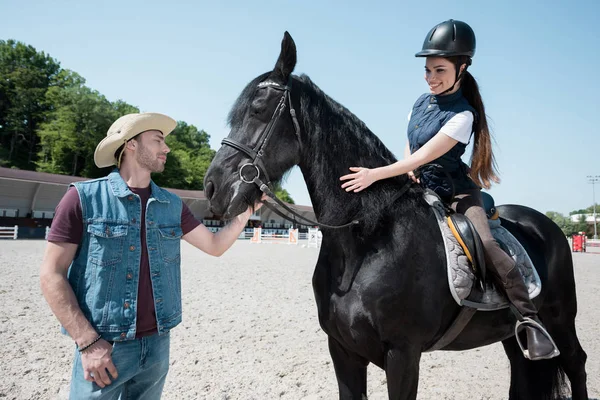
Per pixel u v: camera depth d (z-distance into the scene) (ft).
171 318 6.95
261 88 8.02
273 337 18.28
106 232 6.47
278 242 104.58
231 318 21.52
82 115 165.99
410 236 7.72
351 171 8.00
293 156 8.04
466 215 8.21
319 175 7.93
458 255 7.75
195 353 15.98
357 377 8.23
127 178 7.17
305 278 36.04
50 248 6.19
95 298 6.32
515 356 10.57
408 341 7.44
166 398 12.10
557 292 10.32
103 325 6.28
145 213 6.95
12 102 180.14
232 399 12.15
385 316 7.35
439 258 7.83
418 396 12.60
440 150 7.80
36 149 185.06
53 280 5.98
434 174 8.56
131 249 6.64
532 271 8.77
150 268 6.81
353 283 7.59
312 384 13.20
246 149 7.72
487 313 8.52
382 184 8.13
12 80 185.06
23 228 92.17
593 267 50.37
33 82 187.11
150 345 6.82
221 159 7.79
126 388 7.27
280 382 13.35
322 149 7.94
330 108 8.25
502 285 8.10
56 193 110.01
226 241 8.25
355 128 8.31
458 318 7.89
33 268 37.91
